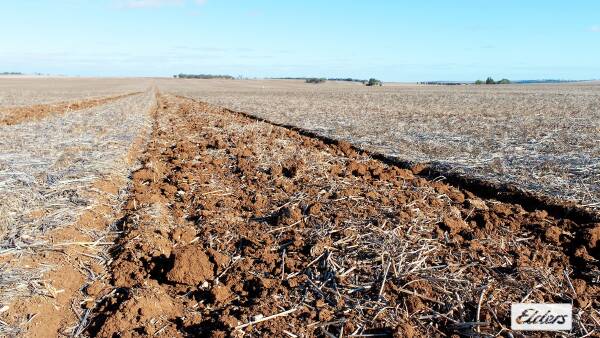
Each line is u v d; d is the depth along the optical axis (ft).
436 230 17.65
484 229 17.69
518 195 22.75
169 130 49.21
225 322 12.45
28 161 28.35
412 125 51.72
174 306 13.85
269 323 12.46
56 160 28.78
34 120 56.65
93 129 45.16
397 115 66.13
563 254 15.87
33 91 171.42
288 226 18.71
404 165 30.27
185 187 24.79
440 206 20.80
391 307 12.87
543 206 21.33
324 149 36.42
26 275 14.62
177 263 15.12
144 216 19.81
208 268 15.39
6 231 17.67
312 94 167.02
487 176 25.68
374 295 13.51
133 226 18.74
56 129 44.80
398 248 15.84
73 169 26.40
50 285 14.26
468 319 12.27
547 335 11.47
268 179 26.12
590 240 16.40
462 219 19.48
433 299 13.08
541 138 39.58
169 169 29.94
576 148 34.09
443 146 35.86
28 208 20.03
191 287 14.94
